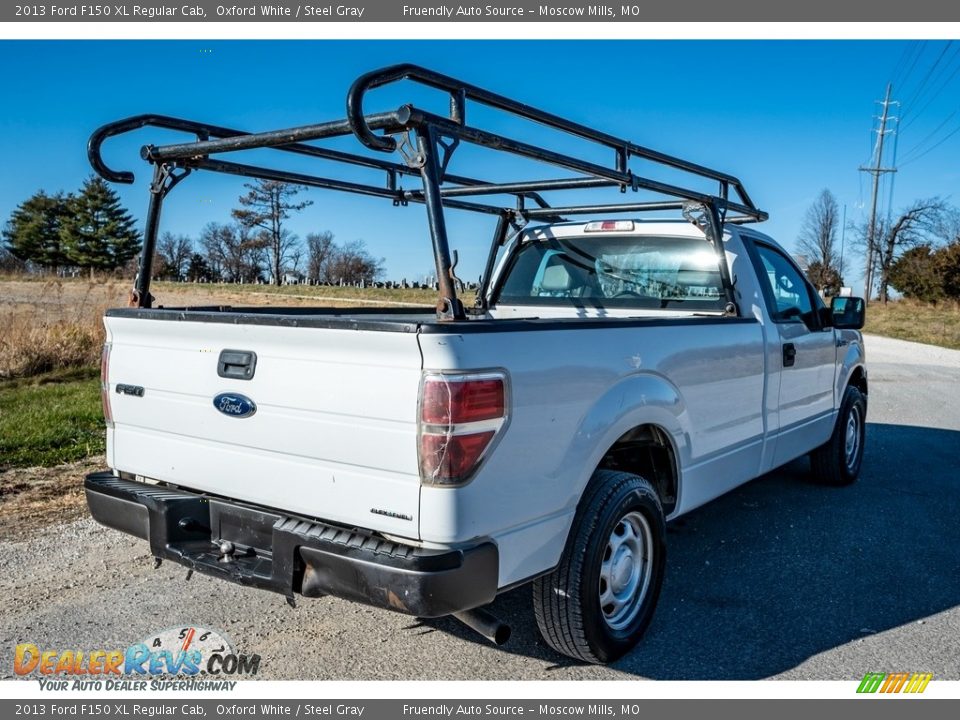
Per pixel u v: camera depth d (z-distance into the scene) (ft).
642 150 13.46
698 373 13.52
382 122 9.41
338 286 146.41
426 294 112.57
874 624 13.07
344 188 15.69
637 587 12.24
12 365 36.58
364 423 9.34
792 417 17.92
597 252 17.79
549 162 11.19
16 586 13.75
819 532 17.78
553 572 10.89
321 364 9.67
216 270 203.21
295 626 12.64
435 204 9.50
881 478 22.93
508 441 9.46
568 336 10.44
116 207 220.23
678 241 16.69
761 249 17.76
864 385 22.84
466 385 8.89
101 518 11.98
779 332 16.84
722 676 11.34
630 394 11.60
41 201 226.17
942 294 175.42
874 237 196.44
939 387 45.50
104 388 12.27
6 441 23.25
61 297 54.95
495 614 13.28
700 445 13.83
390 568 8.98
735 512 19.27
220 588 13.97
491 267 19.79
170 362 11.28
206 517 11.30
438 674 11.28
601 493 11.16
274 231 190.90
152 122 12.73
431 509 8.93
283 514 10.39
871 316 139.74
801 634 12.67
